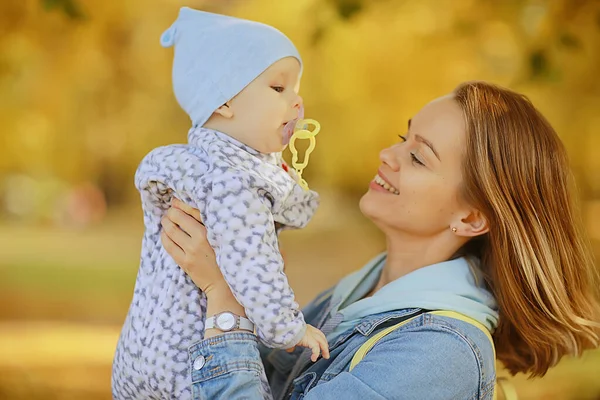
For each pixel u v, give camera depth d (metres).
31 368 5.77
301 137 1.98
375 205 2.19
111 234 13.20
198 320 1.92
